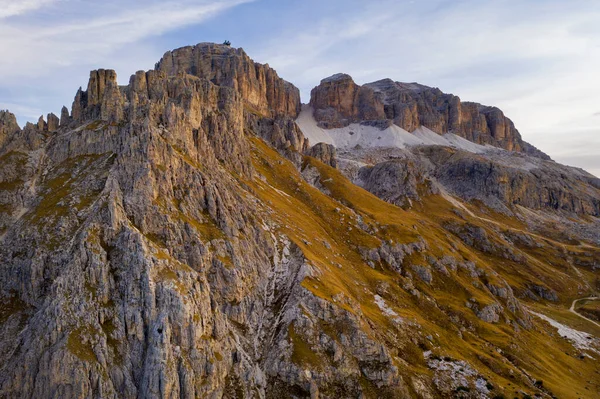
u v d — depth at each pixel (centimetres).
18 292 12712
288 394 12638
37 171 15812
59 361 10256
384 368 13812
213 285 13975
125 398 10538
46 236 13125
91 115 17950
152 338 11100
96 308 11212
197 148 18150
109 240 12494
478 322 19712
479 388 14650
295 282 15525
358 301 17050
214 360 11794
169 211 14162
